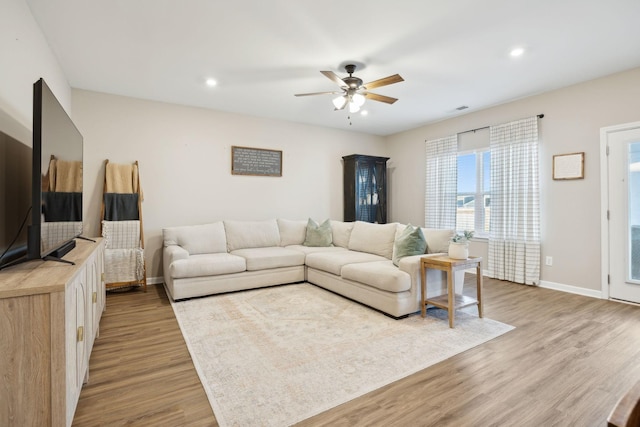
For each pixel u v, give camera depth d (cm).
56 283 127
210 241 441
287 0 235
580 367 217
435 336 266
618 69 356
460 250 302
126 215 413
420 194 604
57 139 192
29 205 239
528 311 331
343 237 489
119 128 427
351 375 207
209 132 488
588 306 348
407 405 176
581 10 247
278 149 550
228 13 250
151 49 306
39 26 264
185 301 360
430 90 417
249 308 336
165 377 205
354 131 634
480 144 506
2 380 120
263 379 202
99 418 164
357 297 346
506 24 266
